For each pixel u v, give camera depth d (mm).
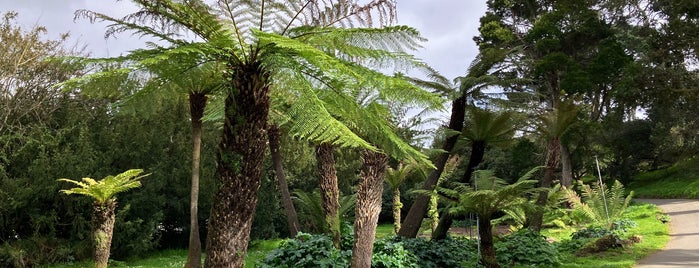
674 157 33094
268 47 5125
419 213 11711
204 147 18016
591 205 15719
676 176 33938
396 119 8719
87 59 5504
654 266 10242
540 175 27266
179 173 16906
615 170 35062
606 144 33188
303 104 4883
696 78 23516
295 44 4527
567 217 21031
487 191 8992
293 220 12164
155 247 17656
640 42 26781
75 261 14242
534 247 11875
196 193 8820
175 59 5363
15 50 14352
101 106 16250
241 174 5199
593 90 25781
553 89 26828
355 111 6016
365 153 7891
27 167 13820
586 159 30734
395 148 6539
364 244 7773
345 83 5734
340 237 11117
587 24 25375
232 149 5199
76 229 14352
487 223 9727
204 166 17609
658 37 23219
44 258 13516
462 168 22922
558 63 23812
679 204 24953
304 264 8078
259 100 5266
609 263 10797
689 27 21625
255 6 5520
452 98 10914
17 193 13023
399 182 17547
